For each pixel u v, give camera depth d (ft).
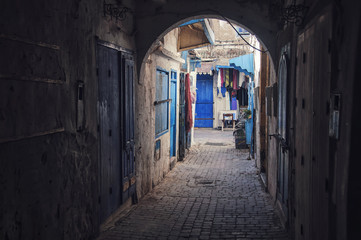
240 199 23.08
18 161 10.46
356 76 7.47
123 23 19.98
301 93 13.29
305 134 12.46
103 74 16.99
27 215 10.92
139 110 22.68
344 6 8.31
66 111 13.30
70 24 13.62
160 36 22.38
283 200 17.75
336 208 8.57
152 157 25.98
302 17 13.34
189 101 41.70
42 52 11.65
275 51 20.94
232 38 49.42
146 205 21.71
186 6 21.91
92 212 15.81
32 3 11.10
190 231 17.26
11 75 10.02
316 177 10.75
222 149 46.26
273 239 16.07
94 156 15.94
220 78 60.75
